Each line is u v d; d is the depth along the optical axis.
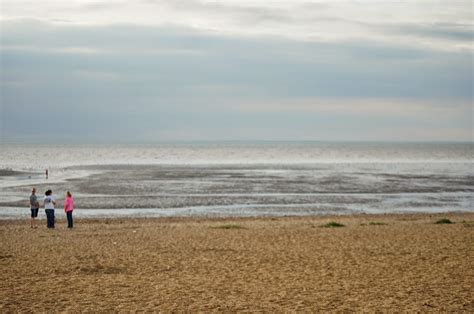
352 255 18.52
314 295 13.13
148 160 117.50
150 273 15.92
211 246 20.69
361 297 12.90
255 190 48.75
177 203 39.66
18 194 44.47
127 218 32.53
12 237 23.77
